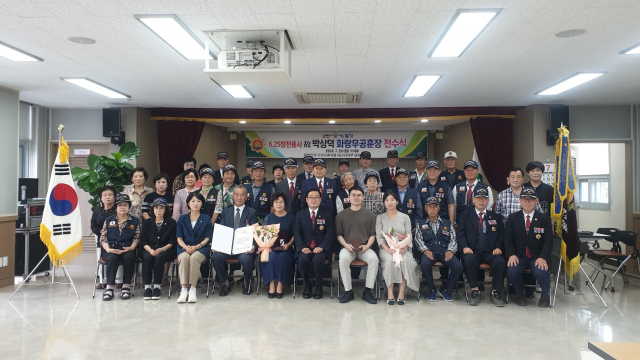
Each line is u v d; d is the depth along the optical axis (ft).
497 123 26.25
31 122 25.36
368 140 34.22
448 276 16.96
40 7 11.84
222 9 12.01
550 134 24.14
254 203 18.95
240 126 33.09
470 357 10.99
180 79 19.58
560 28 13.34
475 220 16.88
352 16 12.47
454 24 13.01
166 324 13.64
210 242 17.69
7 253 19.85
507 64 17.16
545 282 15.79
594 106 24.98
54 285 19.74
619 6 11.75
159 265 17.04
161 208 17.57
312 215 17.37
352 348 11.55
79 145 26.30
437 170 18.78
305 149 34.42
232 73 14.39
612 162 27.76
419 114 26.76
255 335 12.59
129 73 18.56
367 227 17.03
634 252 20.71
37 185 22.21
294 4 11.67
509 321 14.10
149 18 12.64
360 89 21.54
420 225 17.33
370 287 16.28
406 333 12.81
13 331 12.98
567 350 11.49
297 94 22.70
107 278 16.94
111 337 12.42
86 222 25.73
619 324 13.79
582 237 18.89
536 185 17.76
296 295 17.60
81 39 14.37
